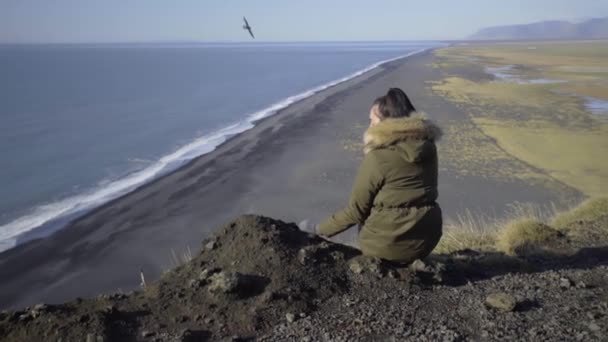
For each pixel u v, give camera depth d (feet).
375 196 12.83
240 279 11.71
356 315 11.34
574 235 19.74
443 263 14.47
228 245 13.56
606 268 14.99
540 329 10.89
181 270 13.05
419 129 12.19
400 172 12.30
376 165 12.33
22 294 34.19
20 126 105.91
